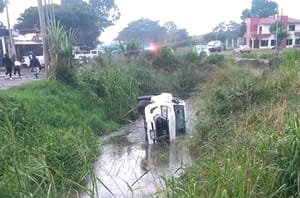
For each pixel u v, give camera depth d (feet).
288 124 14.66
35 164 16.24
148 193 18.40
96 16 156.56
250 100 24.85
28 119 26.81
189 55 67.67
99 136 33.76
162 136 28.53
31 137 24.45
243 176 12.62
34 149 20.39
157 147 27.61
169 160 24.09
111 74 44.11
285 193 12.30
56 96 36.88
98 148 27.43
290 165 12.60
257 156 14.12
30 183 15.14
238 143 17.44
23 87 38.11
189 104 44.93
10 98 29.25
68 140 23.58
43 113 31.58
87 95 41.04
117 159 25.35
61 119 32.30
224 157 16.80
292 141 12.87
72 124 32.65
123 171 22.47
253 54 82.28
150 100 35.81
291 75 25.30
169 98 31.81
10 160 15.67
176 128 30.48
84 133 28.07
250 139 16.83
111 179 20.97
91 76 42.96
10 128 17.94
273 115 18.81
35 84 38.99
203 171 16.14
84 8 151.64
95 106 39.99
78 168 19.77
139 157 25.44
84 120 35.04
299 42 165.58
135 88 46.78
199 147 24.35
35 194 13.89
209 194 12.97
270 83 25.22
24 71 72.38
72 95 39.14
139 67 55.47
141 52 64.39
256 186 12.37
